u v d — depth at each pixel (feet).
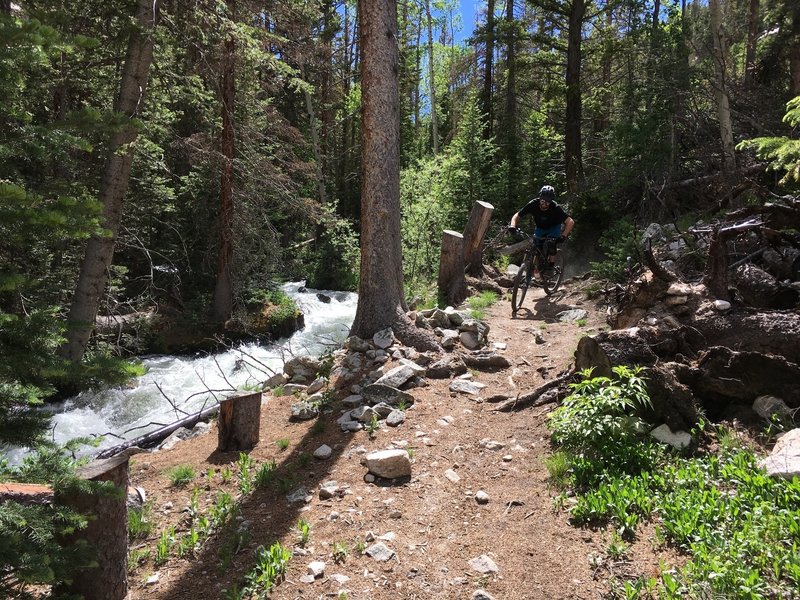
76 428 27.32
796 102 20.80
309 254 79.41
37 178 15.39
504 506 13.67
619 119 57.11
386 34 23.58
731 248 24.31
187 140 44.91
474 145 61.52
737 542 10.44
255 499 14.67
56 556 9.04
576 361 18.45
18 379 9.69
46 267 31.30
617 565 11.03
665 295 19.83
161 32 33.65
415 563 11.64
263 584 11.11
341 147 107.45
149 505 14.92
